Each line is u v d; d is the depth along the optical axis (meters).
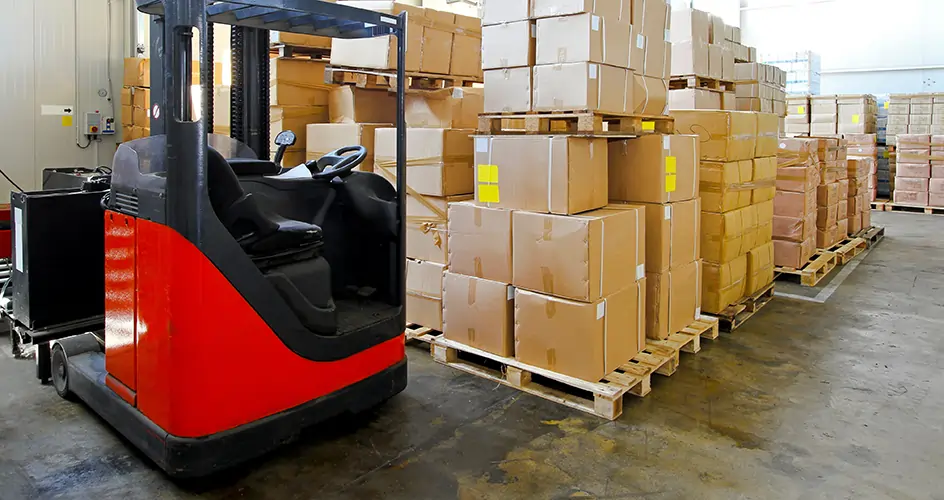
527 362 3.47
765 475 2.65
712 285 4.47
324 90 4.89
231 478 2.60
